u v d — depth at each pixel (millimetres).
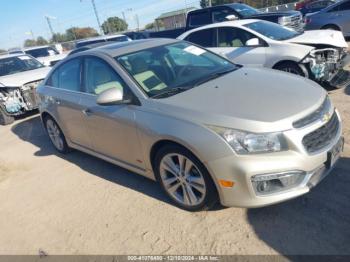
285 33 6891
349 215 2869
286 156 2637
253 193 2732
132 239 3111
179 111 3049
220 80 3584
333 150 2900
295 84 3326
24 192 4488
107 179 4316
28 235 3518
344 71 6566
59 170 4930
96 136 4176
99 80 3979
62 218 3678
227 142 2709
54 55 17234
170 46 4277
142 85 3504
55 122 5223
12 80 7910
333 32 6695
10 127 7945
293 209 3055
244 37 6887
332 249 2562
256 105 2895
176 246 2912
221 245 2818
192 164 3020
